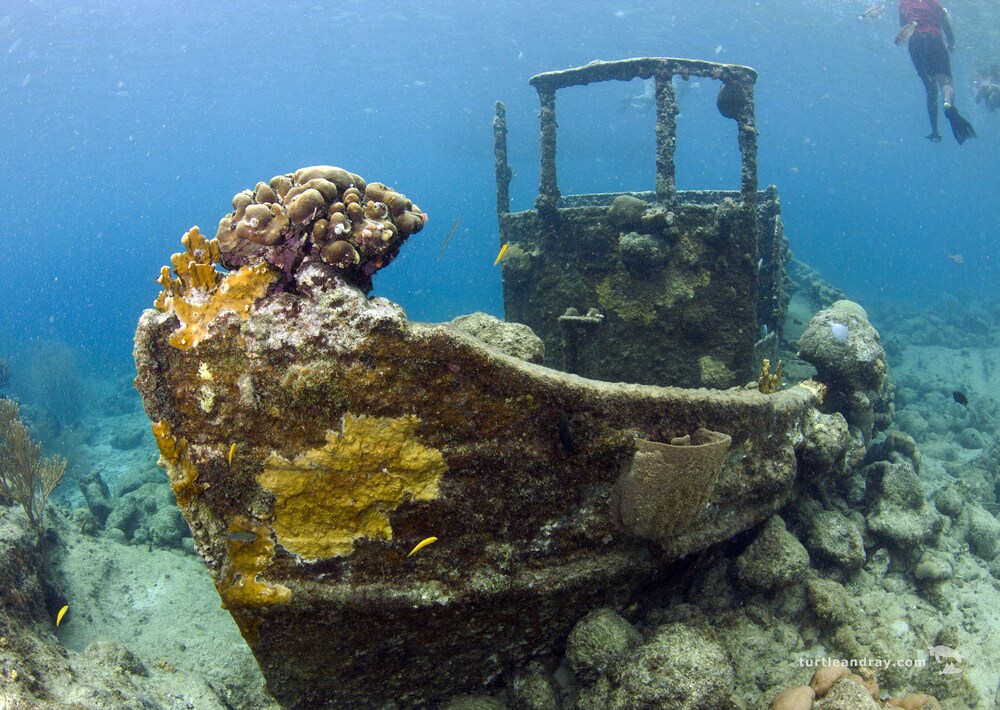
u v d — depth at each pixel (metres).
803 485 5.00
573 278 6.87
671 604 4.22
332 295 2.71
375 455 2.87
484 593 3.15
